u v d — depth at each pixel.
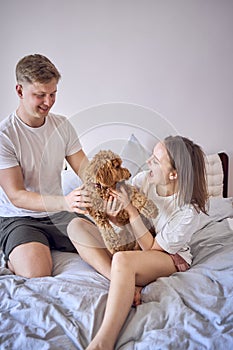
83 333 1.11
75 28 2.33
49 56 2.34
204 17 2.43
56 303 1.22
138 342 1.06
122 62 2.42
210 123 2.58
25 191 1.52
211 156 2.52
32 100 1.49
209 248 1.63
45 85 1.46
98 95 2.43
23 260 1.44
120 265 1.25
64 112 2.42
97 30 2.35
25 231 1.52
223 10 2.44
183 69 2.48
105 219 1.39
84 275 1.41
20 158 1.58
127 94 2.46
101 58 2.39
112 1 2.34
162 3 2.38
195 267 1.48
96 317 1.16
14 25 2.27
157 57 2.44
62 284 1.30
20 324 1.11
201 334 1.07
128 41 2.39
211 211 2.08
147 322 1.13
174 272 1.43
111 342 1.06
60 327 1.12
